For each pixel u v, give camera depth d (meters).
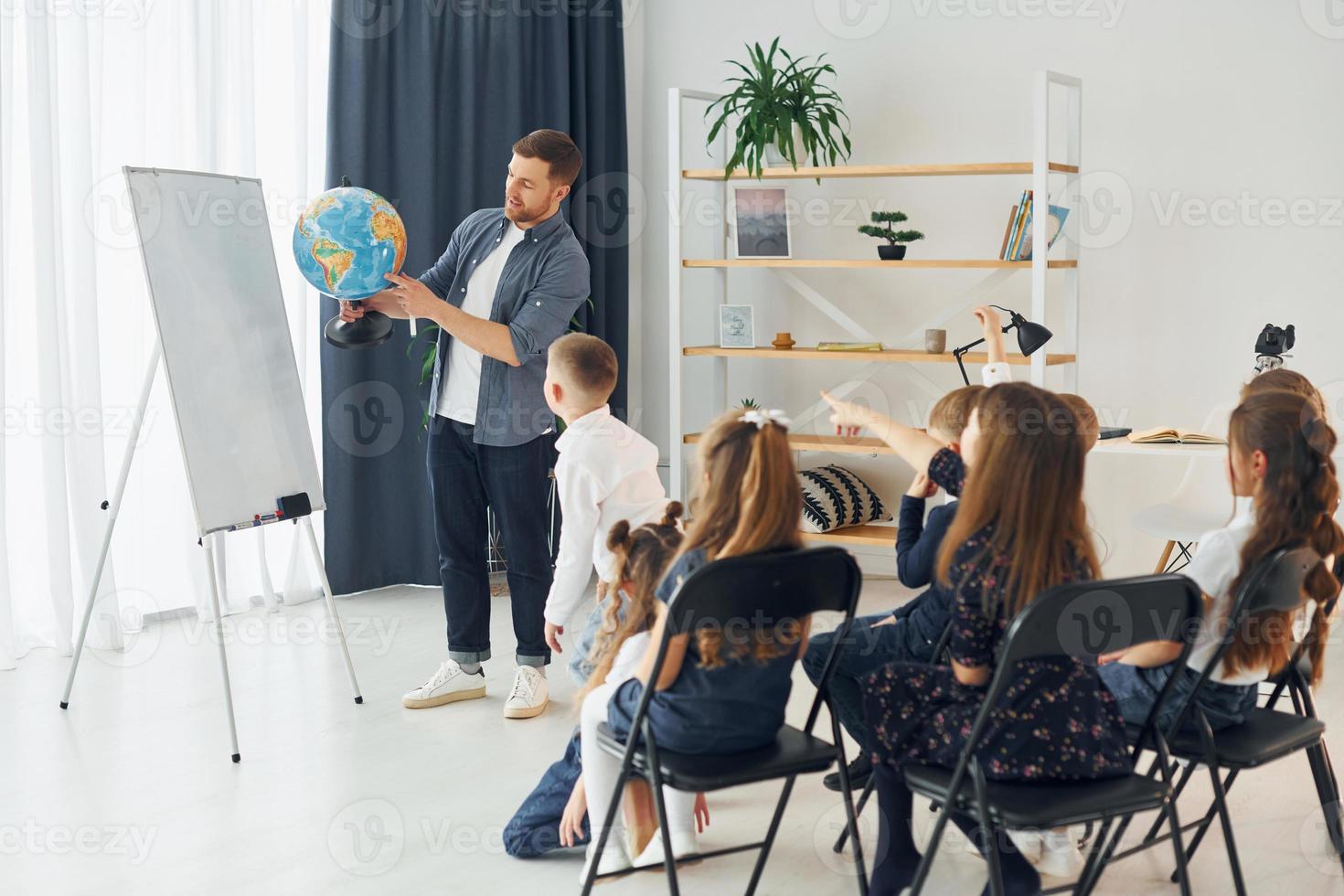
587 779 2.39
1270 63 4.30
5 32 3.63
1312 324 4.34
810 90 4.68
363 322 3.33
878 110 4.94
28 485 3.88
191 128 4.11
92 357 3.85
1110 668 2.34
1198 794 2.91
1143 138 4.50
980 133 4.78
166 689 3.60
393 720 3.38
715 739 2.12
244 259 3.42
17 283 3.80
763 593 2.05
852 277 5.04
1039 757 2.00
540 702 3.44
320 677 3.73
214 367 3.24
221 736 3.24
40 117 3.66
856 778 2.54
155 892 2.42
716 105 5.21
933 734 2.10
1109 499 4.68
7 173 3.68
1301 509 2.16
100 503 3.91
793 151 4.62
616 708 2.23
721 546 2.13
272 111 4.35
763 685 2.14
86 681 3.66
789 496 2.12
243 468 3.27
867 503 4.94
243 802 2.84
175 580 4.29
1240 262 4.41
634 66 5.38
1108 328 4.62
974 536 2.07
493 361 3.40
